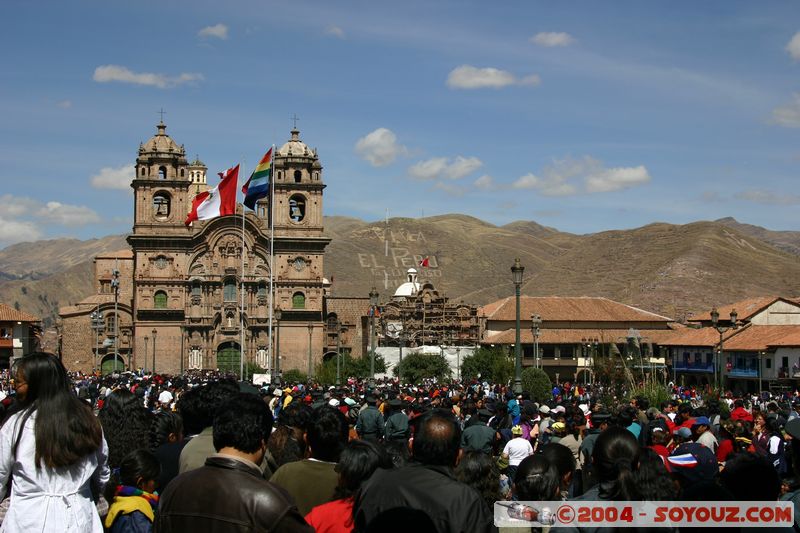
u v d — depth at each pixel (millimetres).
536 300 172875
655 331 167375
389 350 166750
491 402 36938
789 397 72000
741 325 138875
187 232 161375
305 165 163250
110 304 169625
